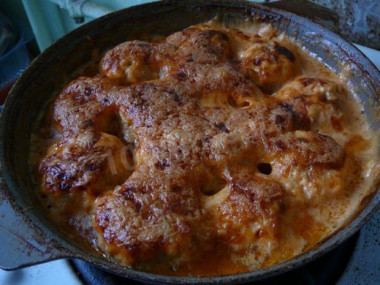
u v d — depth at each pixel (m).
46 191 0.24
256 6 0.33
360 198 0.24
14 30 0.61
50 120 0.29
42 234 0.20
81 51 0.32
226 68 0.29
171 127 0.25
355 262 0.25
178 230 0.21
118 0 0.48
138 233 0.21
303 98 0.27
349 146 0.27
